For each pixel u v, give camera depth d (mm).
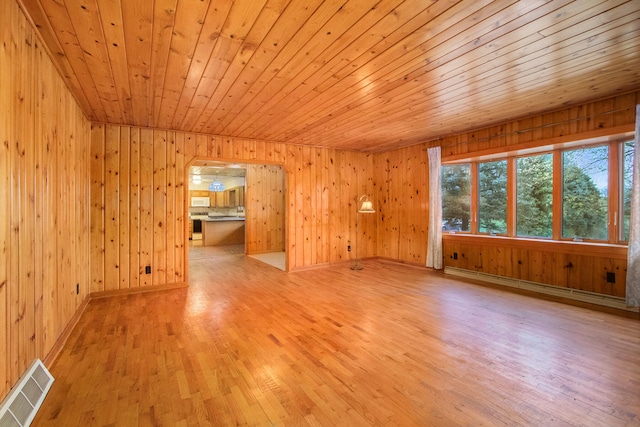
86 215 3742
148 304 3707
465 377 2098
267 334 2820
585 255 3668
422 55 2330
